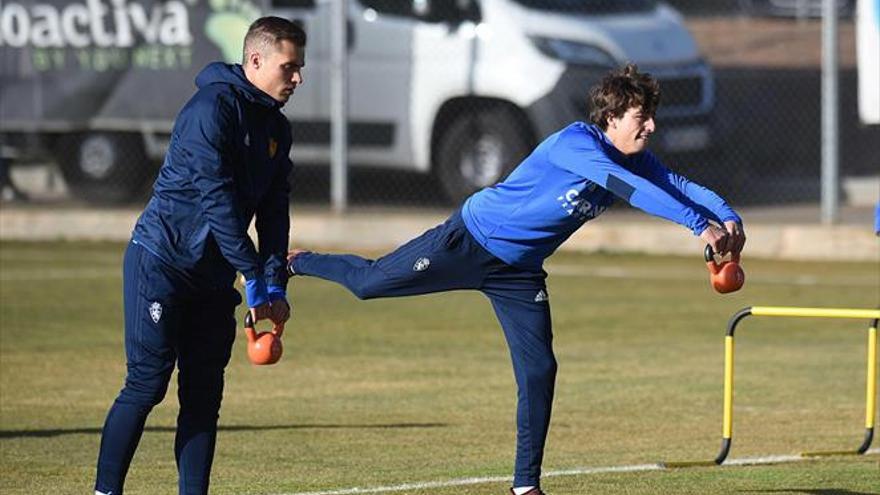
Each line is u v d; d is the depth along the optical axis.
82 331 50.25
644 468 31.41
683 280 61.12
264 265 25.19
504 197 27.08
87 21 72.38
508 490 29.12
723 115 81.75
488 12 70.25
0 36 73.38
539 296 27.39
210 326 25.50
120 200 76.44
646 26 72.81
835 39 64.81
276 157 25.19
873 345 32.59
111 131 75.31
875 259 64.75
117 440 25.25
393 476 30.56
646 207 25.09
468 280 27.58
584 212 26.80
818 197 79.50
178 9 71.25
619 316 53.34
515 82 69.44
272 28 24.50
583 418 37.28
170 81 71.62
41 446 33.72
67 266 65.44
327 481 30.09
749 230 66.75
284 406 38.81
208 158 24.03
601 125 26.73
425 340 49.28
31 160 81.19
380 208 74.31
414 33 70.88
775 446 34.03
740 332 50.50
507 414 37.75
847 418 37.34
